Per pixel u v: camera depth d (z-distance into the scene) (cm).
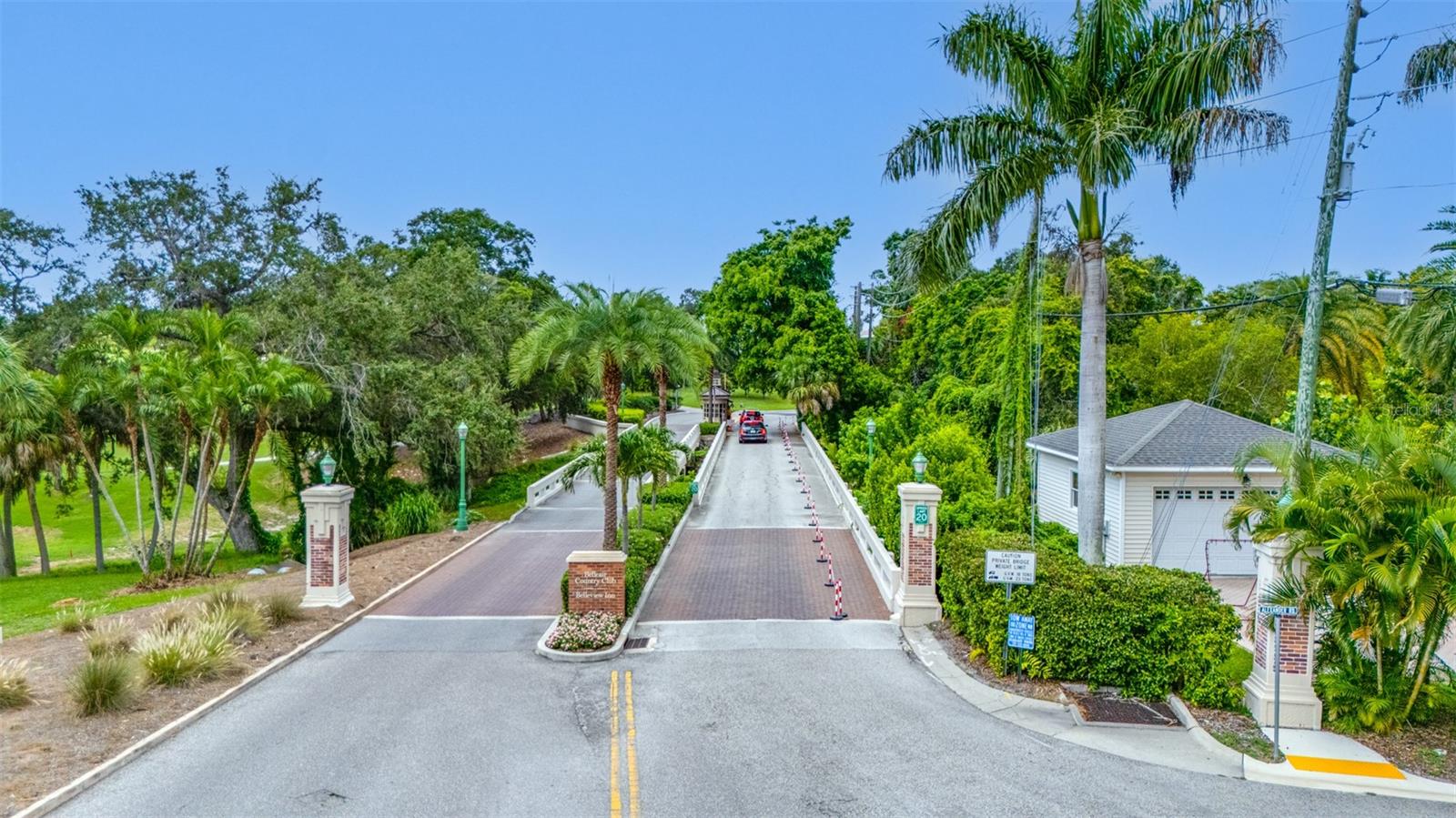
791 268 5416
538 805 959
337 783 1015
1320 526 1173
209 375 2481
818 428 5278
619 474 2152
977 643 1455
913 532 1673
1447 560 1075
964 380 4372
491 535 2778
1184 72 1553
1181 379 3450
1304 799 991
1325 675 1218
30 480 2927
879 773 1043
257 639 1562
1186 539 2139
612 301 2045
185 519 4238
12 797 955
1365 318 3212
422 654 1520
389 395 3284
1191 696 1245
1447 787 1008
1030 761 1083
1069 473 2469
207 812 944
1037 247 2341
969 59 1717
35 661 1510
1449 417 3131
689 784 1010
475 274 4209
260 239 3528
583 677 1391
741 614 1758
